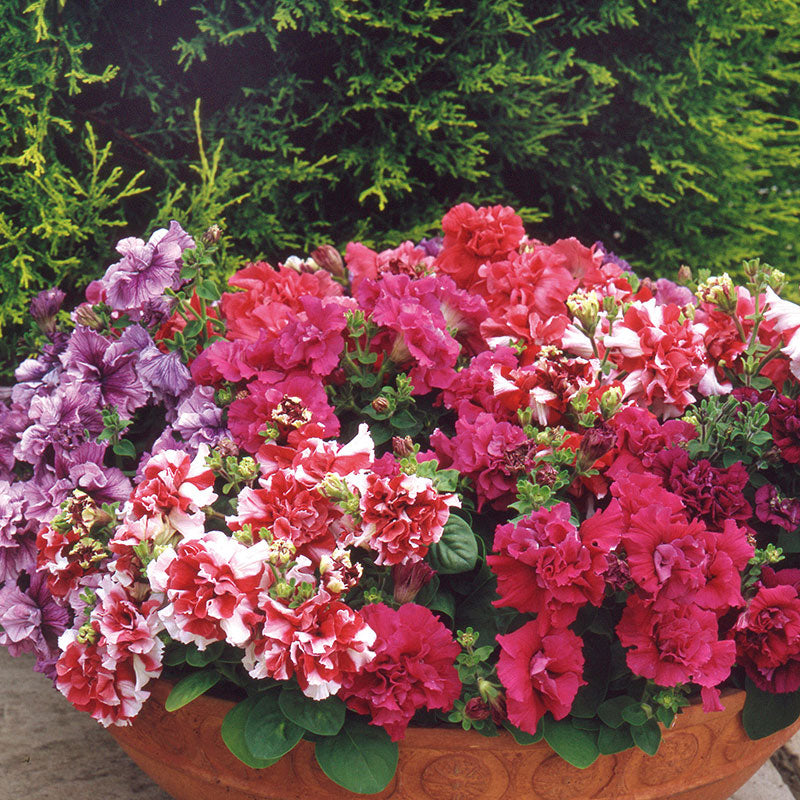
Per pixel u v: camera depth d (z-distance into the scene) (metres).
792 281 3.35
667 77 3.03
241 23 2.86
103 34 2.81
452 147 3.06
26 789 1.80
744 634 1.35
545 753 1.32
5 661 2.28
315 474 1.33
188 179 2.98
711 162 3.22
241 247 3.04
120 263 1.67
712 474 1.37
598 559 1.21
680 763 1.39
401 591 1.29
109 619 1.30
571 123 2.97
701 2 3.06
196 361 1.57
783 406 1.45
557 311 1.74
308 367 1.51
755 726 1.42
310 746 1.33
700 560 1.22
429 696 1.26
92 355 1.62
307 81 2.82
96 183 2.82
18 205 2.73
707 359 1.61
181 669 1.44
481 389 1.53
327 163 3.08
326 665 1.19
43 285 2.80
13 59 2.53
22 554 1.57
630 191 3.13
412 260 1.97
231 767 1.39
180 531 1.34
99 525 1.40
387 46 2.86
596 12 3.05
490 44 2.97
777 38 3.28
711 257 3.28
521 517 1.26
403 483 1.27
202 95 2.96
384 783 1.25
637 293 1.90
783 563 1.55
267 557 1.23
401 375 1.50
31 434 1.55
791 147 3.21
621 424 1.43
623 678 1.36
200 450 1.43
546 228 3.39
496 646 1.39
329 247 1.87
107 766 1.89
